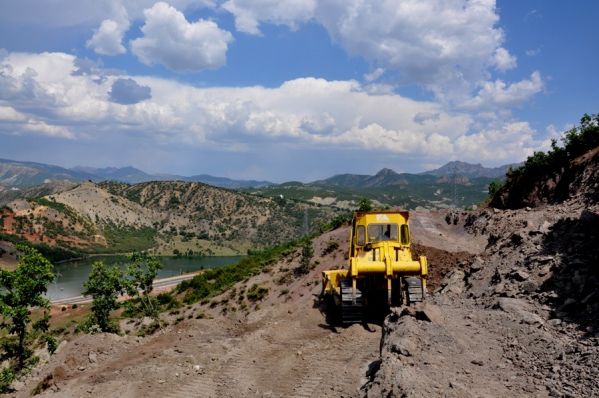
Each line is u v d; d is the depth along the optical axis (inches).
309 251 1432.1
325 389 434.0
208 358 591.2
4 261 6535.4
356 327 632.4
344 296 655.8
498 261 671.8
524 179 1369.3
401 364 381.4
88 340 727.1
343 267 1207.6
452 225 1505.9
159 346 712.4
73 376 630.5
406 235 687.7
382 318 678.5
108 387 523.2
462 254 965.2
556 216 917.2
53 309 3009.4
